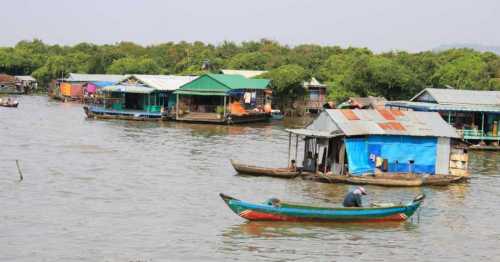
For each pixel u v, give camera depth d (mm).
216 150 57656
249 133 74438
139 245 27484
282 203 30969
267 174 44062
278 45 159500
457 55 120125
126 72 136750
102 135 66250
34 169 44000
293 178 43750
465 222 34094
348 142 42812
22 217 31125
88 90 117625
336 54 138750
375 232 31234
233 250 27250
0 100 100375
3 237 27828
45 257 25484
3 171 42812
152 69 138000
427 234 31391
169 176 43562
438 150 45094
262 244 28234
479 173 50562
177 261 25625
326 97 107812
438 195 40656
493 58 117812
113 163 48031
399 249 28641
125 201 35438
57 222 30516
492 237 31453
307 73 106938
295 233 30125
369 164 44125
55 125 74438
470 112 69812
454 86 101688
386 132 43969
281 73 103188
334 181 42125
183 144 61188
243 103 90812
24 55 158000
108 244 27469
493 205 38375
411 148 44688
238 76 95875
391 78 98688
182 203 35375
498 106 70250
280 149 60062
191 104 88438
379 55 128125
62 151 53094
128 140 62719
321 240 29250
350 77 102812
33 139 60250
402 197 39250
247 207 30750
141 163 48562
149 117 86562
